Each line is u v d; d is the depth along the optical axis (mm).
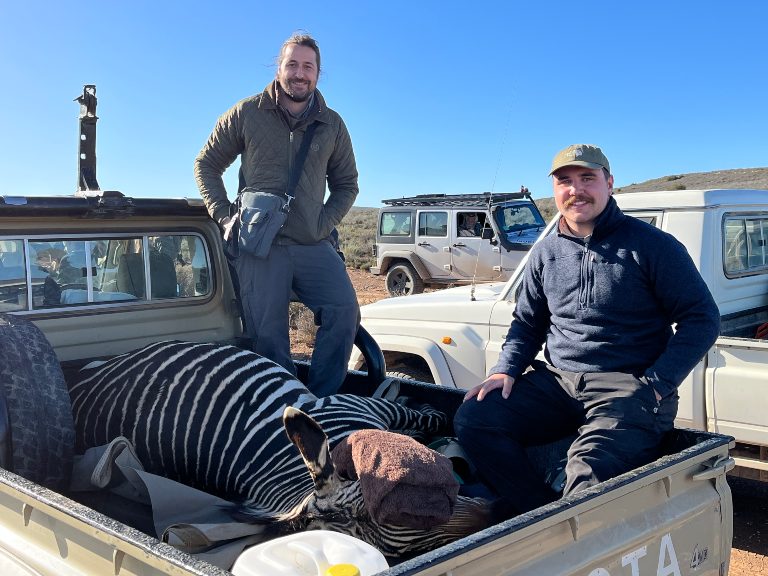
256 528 2549
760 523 5012
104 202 3594
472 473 3338
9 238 3482
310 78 3734
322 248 3992
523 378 3217
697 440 2838
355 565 1806
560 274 3123
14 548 2297
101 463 2795
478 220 16625
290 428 2490
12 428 2744
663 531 2387
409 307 5969
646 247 2898
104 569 1978
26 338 2965
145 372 3344
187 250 4121
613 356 2977
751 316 5391
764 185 35656
